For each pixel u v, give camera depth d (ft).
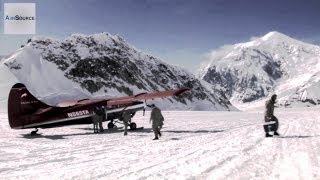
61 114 65.51
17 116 63.87
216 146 44.80
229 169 29.78
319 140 47.50
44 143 51.42
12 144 50.52
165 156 37.86
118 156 38.63
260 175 27.25
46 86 424.87
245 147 42.88
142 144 49.03
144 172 29.37
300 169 28.99
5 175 29.32
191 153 39.50
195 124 85.61
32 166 33.32
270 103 54.13
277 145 43.68
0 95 342.64
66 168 31.94
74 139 56.75
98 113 69.05
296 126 72.38
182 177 27.20
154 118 54.85
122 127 80.28
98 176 28.19
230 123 88.58
